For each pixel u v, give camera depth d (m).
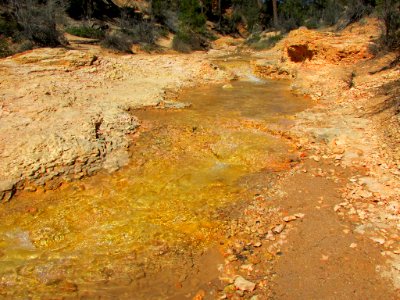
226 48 31.14
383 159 6.80
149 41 26.53
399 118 8.12
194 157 7.54
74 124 8.23
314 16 30.56
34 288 4.51
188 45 28.12
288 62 16.61
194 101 11.55
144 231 5.39
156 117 9.81
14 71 12.22
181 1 36.09
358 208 5.43
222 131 8.73
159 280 4.60
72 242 5.24
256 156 7.47
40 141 7.28
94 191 6.45
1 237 5.39
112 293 4.44
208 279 4.57
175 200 6.14
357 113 9.33
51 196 6.34
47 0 24.59
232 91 13.01
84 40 23.78
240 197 6.15
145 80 13.88
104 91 11.77
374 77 12.05
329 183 6.28
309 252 4.70
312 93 12.10
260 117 9.77
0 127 7.88
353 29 20.80
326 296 4.04
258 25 38.38
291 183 6.41
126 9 32.84
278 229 5.20
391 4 14.32
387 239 4.72
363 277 4.22
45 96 10.24
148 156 7.50
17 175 6.46
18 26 20.81
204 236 5.28
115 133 8.27
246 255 4.85
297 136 8.27
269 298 4.13
